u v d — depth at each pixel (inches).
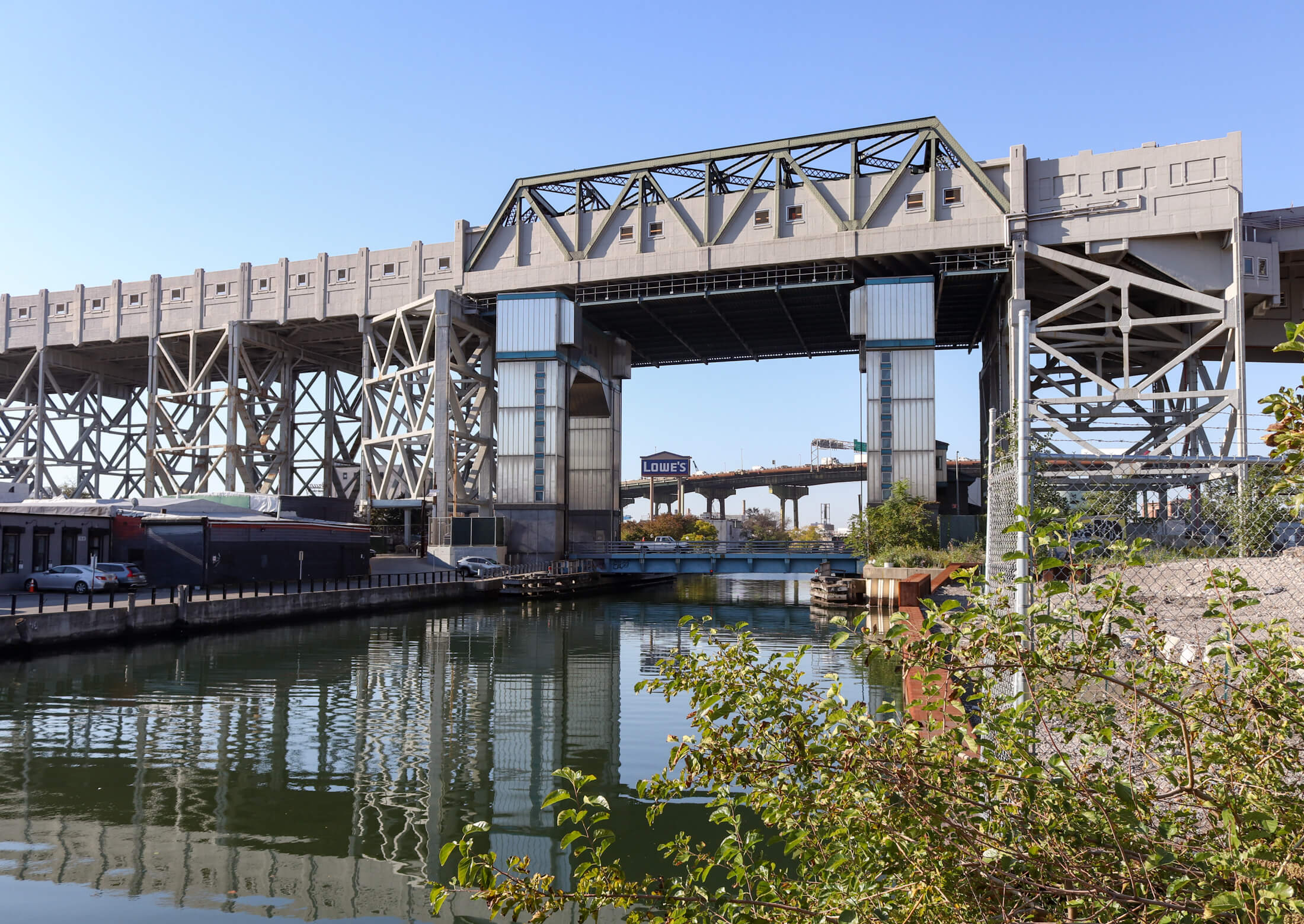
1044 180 2516.0
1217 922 143.2
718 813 191.3
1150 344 2578.7
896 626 183.0
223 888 477.7
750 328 3405.5
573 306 2994.6
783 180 2810.0
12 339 3814.0
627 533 5354.3
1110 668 183.9
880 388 2613.2
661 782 192.2
